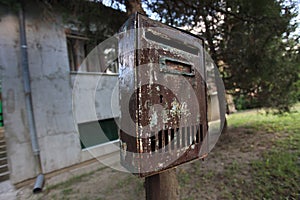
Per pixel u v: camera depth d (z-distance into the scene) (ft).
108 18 8.59
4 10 11.65
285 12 7.95
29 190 10.95
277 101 12.30
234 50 10.79
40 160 12.65
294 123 17.38
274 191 7.02
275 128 16.34
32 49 12.69
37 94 12.77
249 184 7.70
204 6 8.71
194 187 8.02
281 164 8.92
